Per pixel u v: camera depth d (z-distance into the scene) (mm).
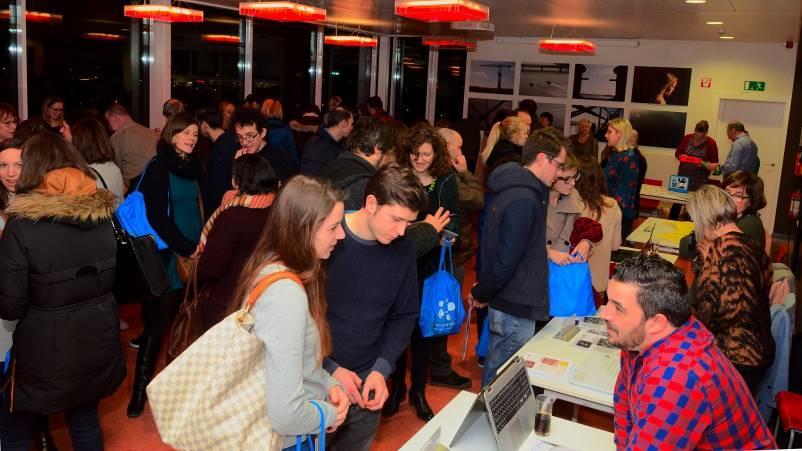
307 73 11383
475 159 8734
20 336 2354
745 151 8867
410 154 3396
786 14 7242
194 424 1586
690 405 1563
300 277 1674
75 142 3742
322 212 1649
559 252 3188
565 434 2188
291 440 1776
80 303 2402
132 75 8172
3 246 2258
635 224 8750
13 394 2391
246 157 2756
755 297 2594
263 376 1644
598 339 3010
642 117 11586
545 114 10398
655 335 1651
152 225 3186
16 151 2711
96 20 7551
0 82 6711
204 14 9000
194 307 2783
